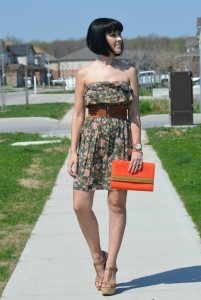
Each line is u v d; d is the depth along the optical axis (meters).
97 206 9.44
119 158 5.61
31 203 9.94
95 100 5.59
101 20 5.65
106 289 5.66
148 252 6.96
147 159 14.16
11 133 22.17
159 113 29.30
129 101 5.64
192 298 5.54
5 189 10.94
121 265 6.53
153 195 10.12
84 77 5.68
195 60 68.19
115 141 5.61
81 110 5.74
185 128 20.70
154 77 57.44
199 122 23.62
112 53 5.64
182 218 8.48
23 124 26.97
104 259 5.84
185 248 7.06
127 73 5.70
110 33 5.62
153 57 68.69
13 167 13.55
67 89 75.19
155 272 6.28
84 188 5.62
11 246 7.43
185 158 13.56
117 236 5.70
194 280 6.00
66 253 7.05
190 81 21.28
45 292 5.84
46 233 8.00
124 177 5.49
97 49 5.64
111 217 5.71
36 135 21.03
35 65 108.25
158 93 42.03
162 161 13.67
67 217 8.87
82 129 5.71
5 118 29.05
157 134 19.27
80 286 5.96
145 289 5.81
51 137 20.11
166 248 7.09
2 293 5.86
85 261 6.73
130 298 5.60
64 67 101.06
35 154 15.85
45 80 109.44
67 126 25.20
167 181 11.28
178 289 5.77
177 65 68.75
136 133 5.66
